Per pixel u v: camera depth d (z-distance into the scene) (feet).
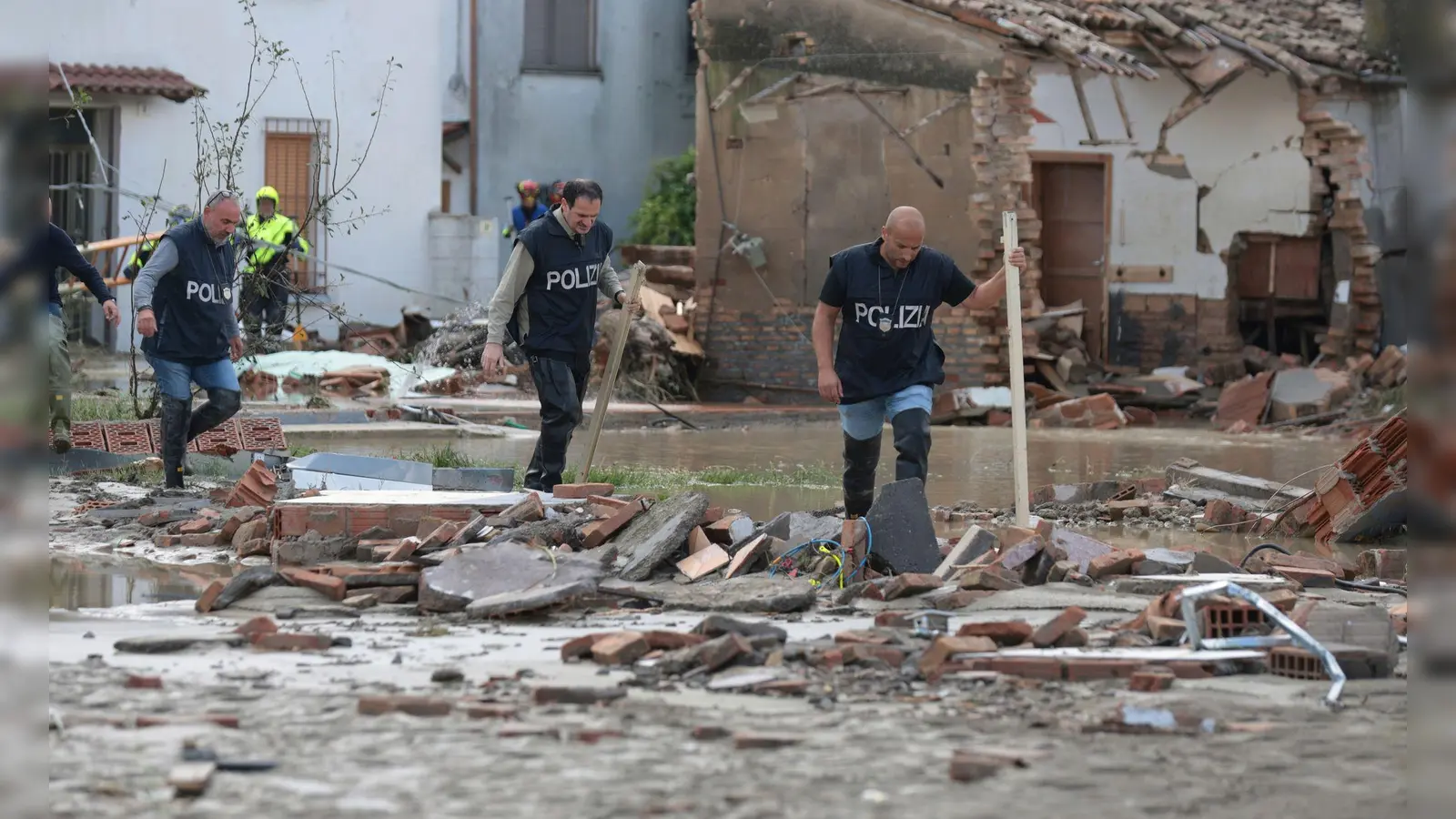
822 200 96.94
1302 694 21.89
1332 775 17.89
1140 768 18.10
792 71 96.94
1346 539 41.98
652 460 61.93
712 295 99.40
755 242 97.71
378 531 34.30
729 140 98.58
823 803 16.70
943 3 93.56
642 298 99.09
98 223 108.37
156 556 35.42
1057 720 20.16
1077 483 54.54
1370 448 41.96
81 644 24.99
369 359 88.94
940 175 94.68
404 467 43.19
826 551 32.55
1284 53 92.68
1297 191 96.53
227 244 45.88
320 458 43.24
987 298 36.09
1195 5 98.43
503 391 90.74
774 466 59.88
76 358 96.32
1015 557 31.35
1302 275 98.17
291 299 96.78
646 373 94.48
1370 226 94.99
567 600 28.17
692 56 139.64
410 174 117.08
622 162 138.82
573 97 137.39
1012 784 17.42
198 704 20.57
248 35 112.27
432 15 117.08
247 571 29.71
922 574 29.94
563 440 42.39
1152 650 24.03
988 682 22.40
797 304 97.76
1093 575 32.22
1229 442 76.38
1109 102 95.55
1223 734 19.66
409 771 17.69
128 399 66.85
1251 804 16.83
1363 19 96.58
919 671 22.81
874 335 35.27
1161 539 43.06
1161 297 97.50
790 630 26.68
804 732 19.53
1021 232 94.48
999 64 93.30
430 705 20.22
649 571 31.71
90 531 38.42
